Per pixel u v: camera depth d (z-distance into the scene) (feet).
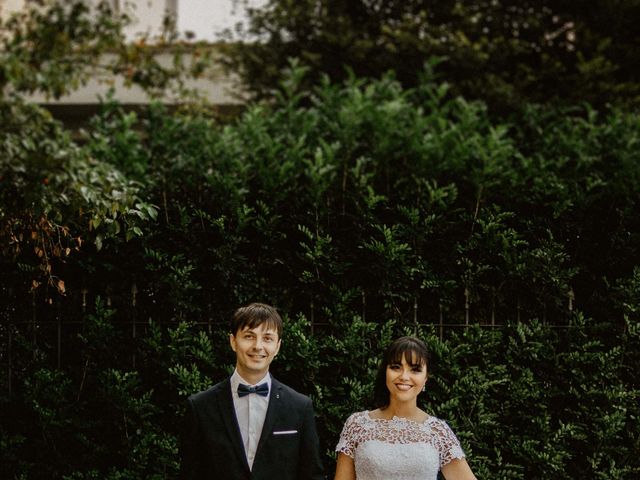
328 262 15.88
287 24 31.17
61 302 16.26
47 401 15.89
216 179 16.35
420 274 16.01
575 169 17.35
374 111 19.31
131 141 18.86
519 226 16.44
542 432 15.55
